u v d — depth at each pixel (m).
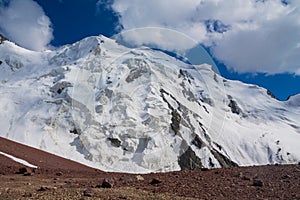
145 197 11.05
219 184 13.80
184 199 11.12
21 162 33.22
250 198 11.86
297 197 11.99
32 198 10.57
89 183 14.75
